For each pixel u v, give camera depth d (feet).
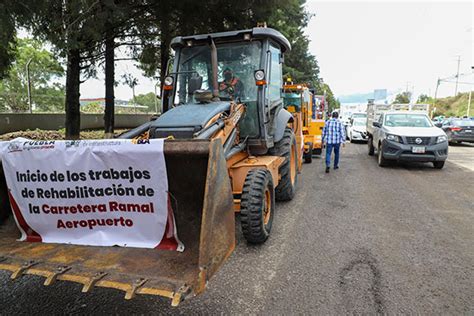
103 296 11.60
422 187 27.25
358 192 25.62
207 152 9.52
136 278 9.00
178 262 9.95
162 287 8.54
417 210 20.97
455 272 13.04
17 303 11.19
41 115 60.34
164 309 10.83
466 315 10.37
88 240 11.10
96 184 10.61
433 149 33.94
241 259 14.24
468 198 23.81
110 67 44.75
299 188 27.04
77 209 10.98
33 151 10.82
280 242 16.02
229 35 17.90
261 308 10.80
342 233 17.12
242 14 40.19
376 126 39.06
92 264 9.91
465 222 18.71
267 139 18.16
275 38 18.76
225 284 12.25
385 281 12.37
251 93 17.80
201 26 40.73
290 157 22.31
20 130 56.18
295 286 12.07
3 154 11.12
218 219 9.48
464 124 64.18
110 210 10.82
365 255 14.53
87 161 10.44
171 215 10.55
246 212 14.80
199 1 36.29
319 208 21.47
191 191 10.95
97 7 27.89
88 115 72.43
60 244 11.21
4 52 44.50
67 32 26.66
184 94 18.61
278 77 20.85
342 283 12.24
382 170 35.17
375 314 10.42
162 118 14.44
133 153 10.05
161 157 9.90
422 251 14.92
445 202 22.79
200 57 18.66
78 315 10.52
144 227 10.73
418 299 11.21
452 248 15.25
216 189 9.45
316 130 45.78
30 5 24.20
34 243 11.45
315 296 11.42
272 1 38.78
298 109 36.29
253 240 15.25
